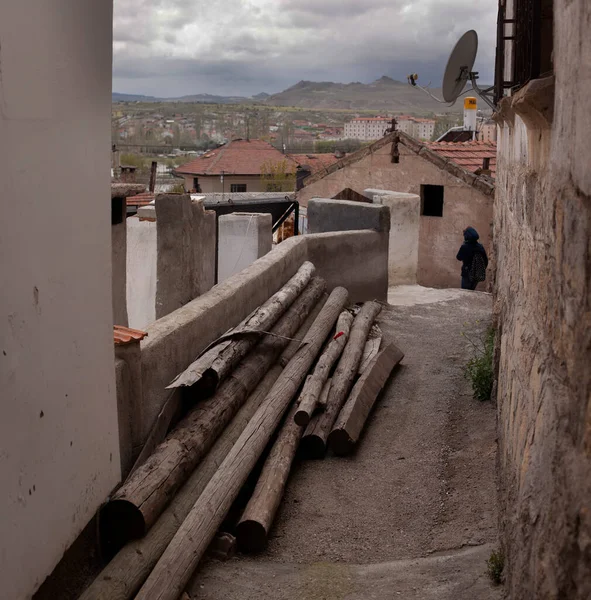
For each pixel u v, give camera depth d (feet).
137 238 31.35
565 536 6.59
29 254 9.05
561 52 8.11
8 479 8.64
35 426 9.36
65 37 9.84
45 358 9.61
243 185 171.12
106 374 12.10
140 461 14.03
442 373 24.90
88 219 11.07
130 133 353.92
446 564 12.86
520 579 8.50
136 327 31.91
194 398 17.20
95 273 11.43
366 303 30.40
